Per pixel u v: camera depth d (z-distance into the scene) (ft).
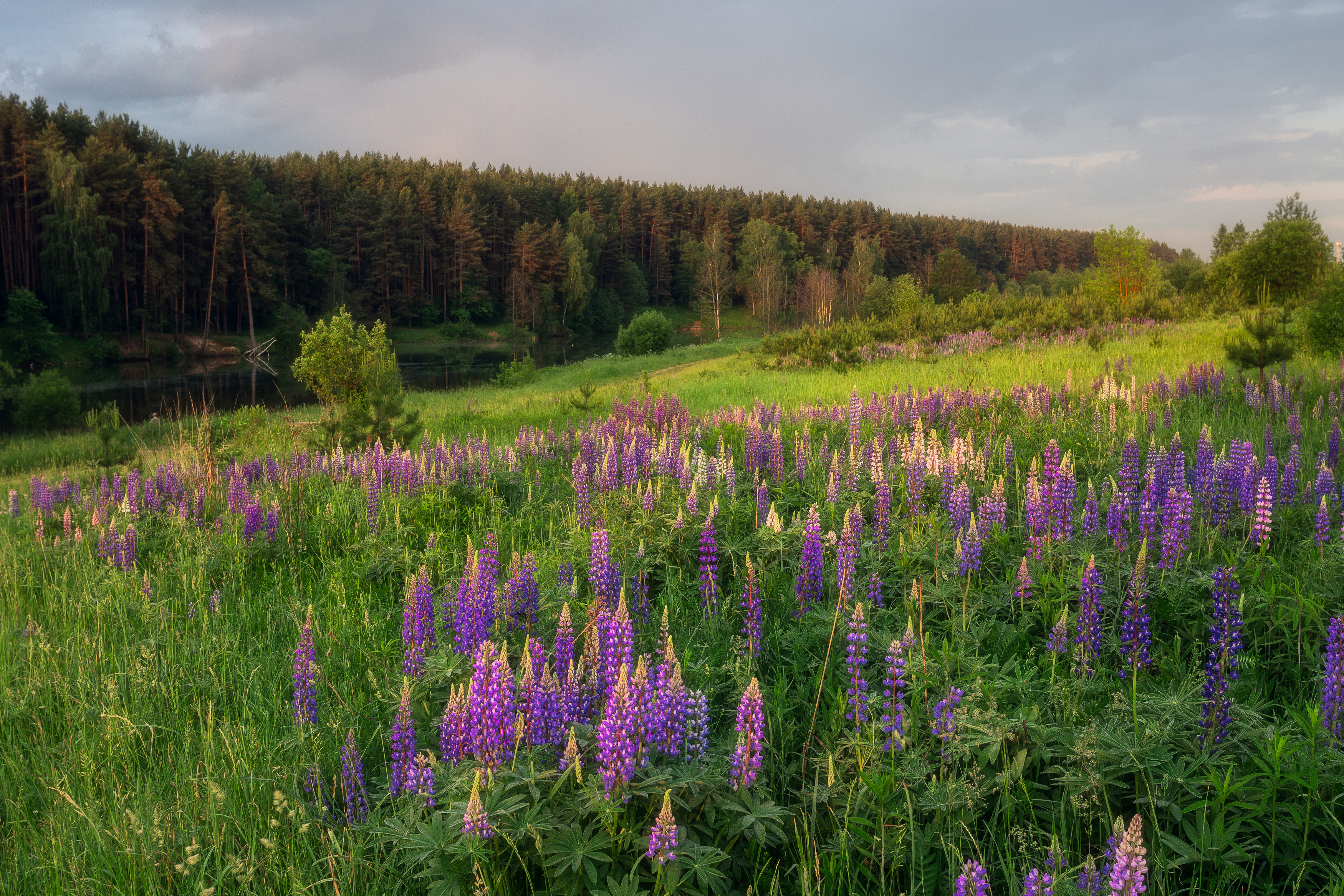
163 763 15.05
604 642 14.37
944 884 10.73
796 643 17.39
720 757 12.11
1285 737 11.53
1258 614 16.34
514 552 21.59
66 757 15.24
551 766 12.18
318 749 14.21
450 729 12.83
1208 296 174.40
